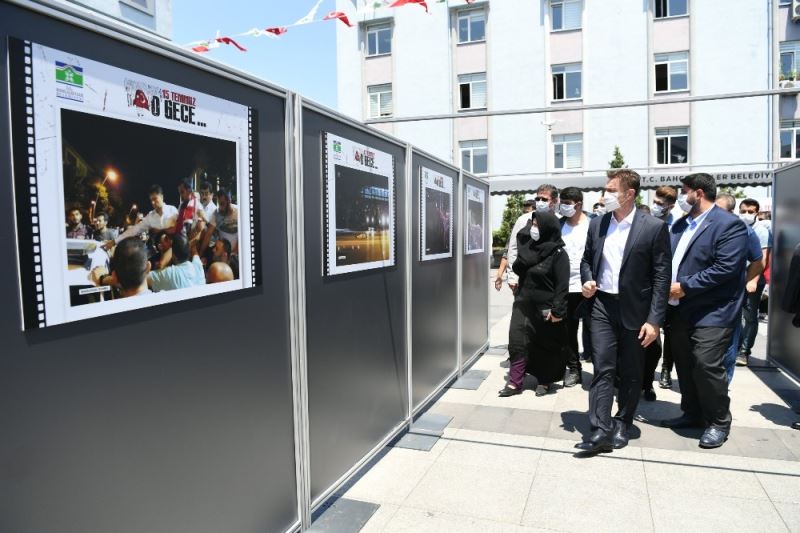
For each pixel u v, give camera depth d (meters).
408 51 25.03
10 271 1.38
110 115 1.63
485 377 5.75
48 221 1.46
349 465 3.26
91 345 1.61
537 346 5.08
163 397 1.88
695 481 3.34
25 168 1.40
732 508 3.02
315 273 2.84
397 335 3.96
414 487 3.30
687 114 21.34
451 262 5.36
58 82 1.48
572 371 5.47
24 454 1.43
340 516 2.95
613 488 3.27
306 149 2.72
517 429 4.26
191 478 2.01
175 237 1.89
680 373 4.22
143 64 1.74
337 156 3.02
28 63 1.41
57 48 1.48
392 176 3.79
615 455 3.75
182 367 1.96
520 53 23.42
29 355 1.44
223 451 2.18
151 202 1.79
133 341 1.75
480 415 4.59
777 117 20.34
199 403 2.04
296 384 2.65
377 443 3.64
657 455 3.74
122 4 8.88
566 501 3.12
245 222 2.26
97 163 1.59
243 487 2.31
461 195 5.58
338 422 3.11
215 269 2.10
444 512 3.01
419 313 4.45
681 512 2.98
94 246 1.60
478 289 6.55
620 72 22.09
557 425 4.34
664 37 21.53
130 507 1.76
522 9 23.30
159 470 1.87
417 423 4.34
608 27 22.20
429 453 3.81
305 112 2.71
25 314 1.41
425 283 4.59
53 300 1.48
